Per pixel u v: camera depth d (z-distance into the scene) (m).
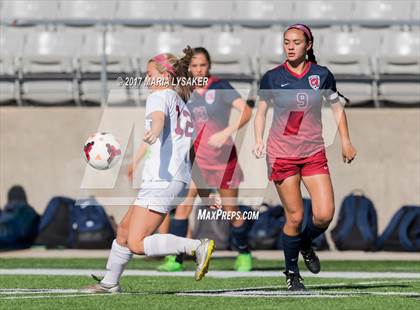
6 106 58.78
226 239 49.12
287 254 27.41
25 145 55.06
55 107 55.53
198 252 23.58
